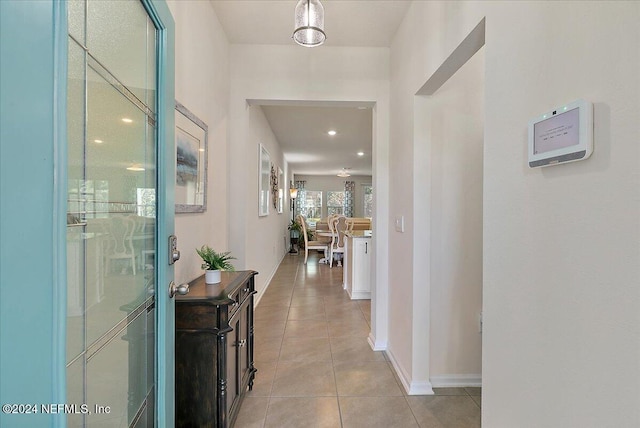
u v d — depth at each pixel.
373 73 2.74
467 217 2.14
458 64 1.62
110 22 0.87
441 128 2.12
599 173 0.72
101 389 0.84
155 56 1.13
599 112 0.72
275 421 1.79
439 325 2.16
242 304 1.86
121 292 0.95
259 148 4.21
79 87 0.73
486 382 1.17
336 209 12.21
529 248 0.95
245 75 2.71
